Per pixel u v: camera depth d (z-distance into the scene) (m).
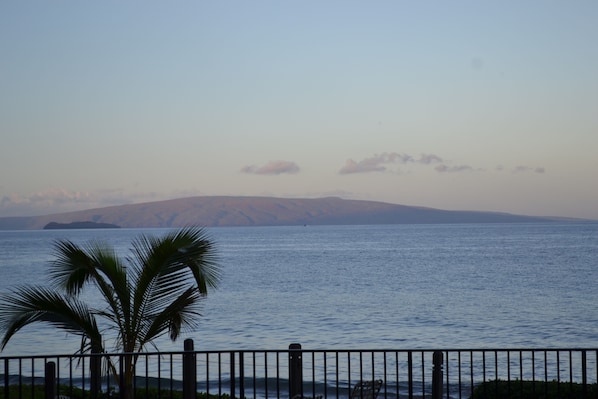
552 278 65.31
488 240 186.50
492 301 47.53
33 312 12.70
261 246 164.00
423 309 43.56
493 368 24.16
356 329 35.50
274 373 24.06
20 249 161.50
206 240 13.41
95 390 12.30
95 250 13.41
